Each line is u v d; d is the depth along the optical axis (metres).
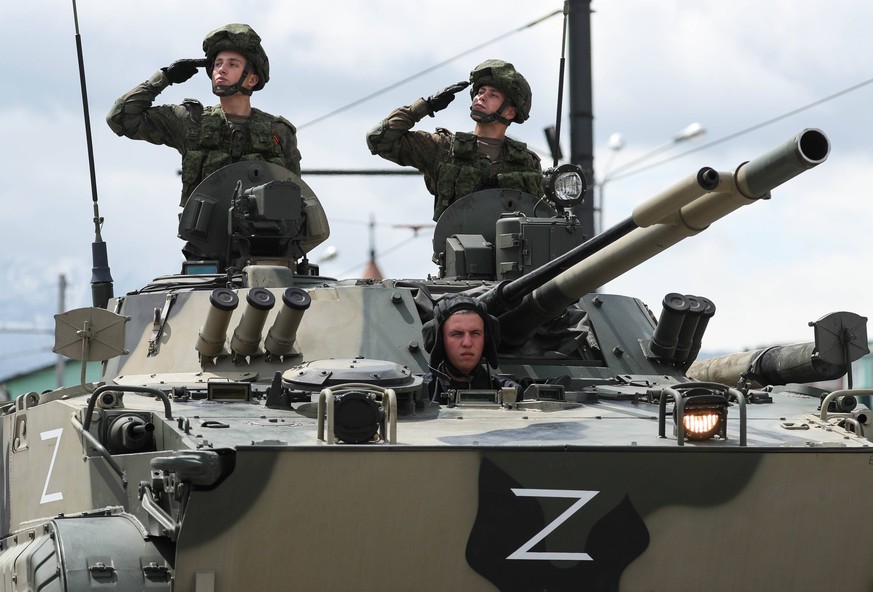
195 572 12.05
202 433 12.84
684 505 13.05
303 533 12.27
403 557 12.59
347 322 17.42
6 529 16.83
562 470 12.70
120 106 21.66
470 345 16.42
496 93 22.64
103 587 12.05
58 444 14.95
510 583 12.78
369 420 12.51
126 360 17.58
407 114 22.59
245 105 21.98
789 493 13.30
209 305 17.50
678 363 19.06
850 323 16.83
